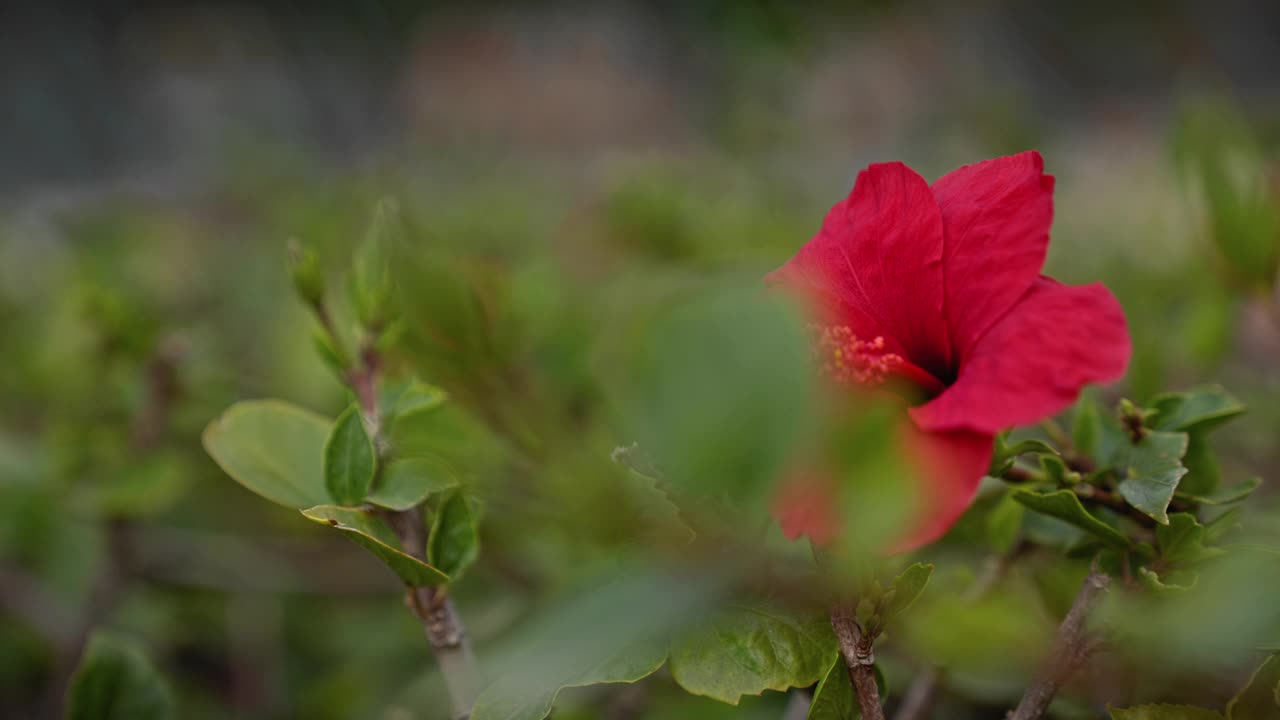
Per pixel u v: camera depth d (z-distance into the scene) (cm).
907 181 63
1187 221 101
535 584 80
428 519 64
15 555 104
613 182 138
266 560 104
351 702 89
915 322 63
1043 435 71
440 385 73
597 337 80
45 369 96
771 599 61
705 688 60
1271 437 90
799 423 51
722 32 167
